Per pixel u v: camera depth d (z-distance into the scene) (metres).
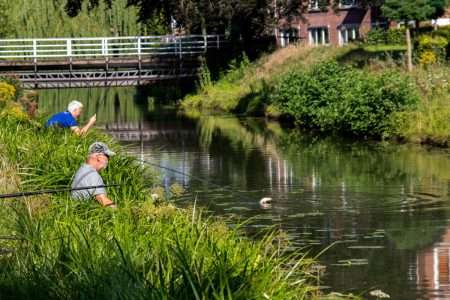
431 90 32.03
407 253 14.20
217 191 19.77
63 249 9.61
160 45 61.50
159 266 9.08
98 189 12.78
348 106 31.92
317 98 35.34
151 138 34.16
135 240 10.14
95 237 10.09
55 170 14.85
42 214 11.62
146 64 56.22
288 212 17.34
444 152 26.45
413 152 26.67
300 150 28.38
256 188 20.20
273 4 57.34
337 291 12.23
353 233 15.56
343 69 36.00
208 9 57.22
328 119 33.56
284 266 11.16
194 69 56.88
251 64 54.06
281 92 39.62
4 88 28.56
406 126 29.73
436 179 21.14
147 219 11.53
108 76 55.72
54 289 8.71
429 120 29.30
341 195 19.14
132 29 71.62
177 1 58.47
